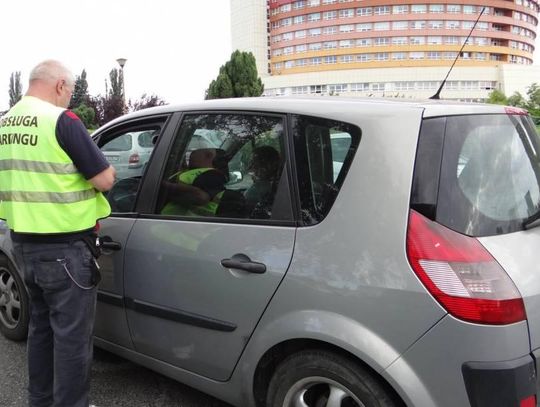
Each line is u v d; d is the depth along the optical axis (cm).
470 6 11425
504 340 181
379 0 11619
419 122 206
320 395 225
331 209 215
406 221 197
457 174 202
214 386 255
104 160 251
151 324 278
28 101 254
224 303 242
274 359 236
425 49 11538
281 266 222
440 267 187
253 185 246
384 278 196
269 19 12769
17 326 375
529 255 200
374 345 196
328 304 208
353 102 229
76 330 254
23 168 243
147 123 309
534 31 12656
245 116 258
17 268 363
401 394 191
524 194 221
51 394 282
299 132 235
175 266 261
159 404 304
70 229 246
